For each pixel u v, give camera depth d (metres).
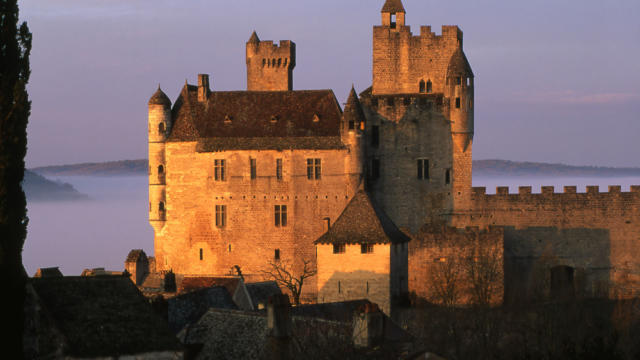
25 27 60.38
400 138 132.75
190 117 136.12
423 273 113.44
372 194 133.38
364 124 131.38
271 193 131.12
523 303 111.56
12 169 58.38
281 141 131.75
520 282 127.94
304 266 130.62
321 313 80.81
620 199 127.56
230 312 70.62
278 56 148.50
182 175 134.25
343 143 130.62
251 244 131.62
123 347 60.97
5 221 57.50
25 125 59.31
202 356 68.00
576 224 128.38
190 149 133.75
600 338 64.31
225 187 132.12
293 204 131.00
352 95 131.62
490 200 131.12
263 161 131.50
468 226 122.75
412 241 113.75
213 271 132.62
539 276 127.81
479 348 94.00
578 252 128.38
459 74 131.50
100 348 60.38
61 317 61.28
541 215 129.12
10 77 59.25
